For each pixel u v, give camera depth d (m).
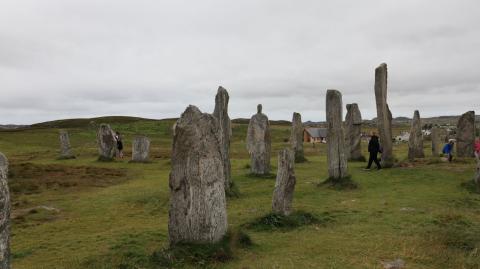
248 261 10.84
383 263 10.64
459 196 19.38
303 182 24.92
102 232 15.02
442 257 10.90
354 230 13.84
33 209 18.72
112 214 18.20
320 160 39.47
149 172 32.81
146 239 13.37
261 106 28.19
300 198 19.97
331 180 23.08
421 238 12.54
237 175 28.38
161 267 10.30
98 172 31.92
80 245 13.16
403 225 14.32
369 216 15.87
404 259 10.89
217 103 21.44
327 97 23.20
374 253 11.41
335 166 23.00
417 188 21.86
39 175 29.47
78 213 18.50
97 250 12.44
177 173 11.59
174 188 11.62
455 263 10.46
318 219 15.27
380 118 29.59
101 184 26.59
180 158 11.57
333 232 13.70
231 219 15.96
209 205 11.52
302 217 15.09
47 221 17.20
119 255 11.66
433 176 25.22
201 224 11.39
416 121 34.91
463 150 35.62
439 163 30.59
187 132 11.57
